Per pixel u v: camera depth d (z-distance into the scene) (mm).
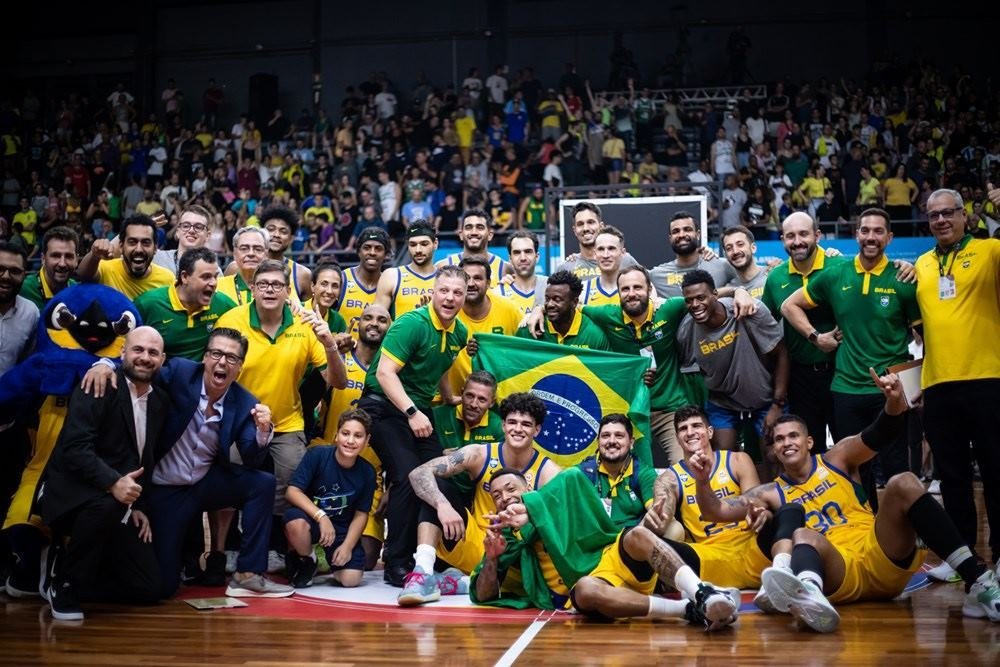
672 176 15719
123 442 4758
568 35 21031
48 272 5457
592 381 5805
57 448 4648
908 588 4922
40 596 4930
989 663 3521
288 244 6609
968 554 4270
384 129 18328
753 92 18734
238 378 5410
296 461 5520
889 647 3770
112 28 22406
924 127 16312
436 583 4902
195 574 5434
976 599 4188
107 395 4703
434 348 5477
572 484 4637
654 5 20750
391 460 5336
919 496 4336
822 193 15141
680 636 4023
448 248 15172
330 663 3668
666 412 5965
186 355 5469
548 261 9953
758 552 4730
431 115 18156
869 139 16469
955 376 4992
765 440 5750
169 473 4965
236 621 4418
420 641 4008
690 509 4988
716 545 4875
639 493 5293
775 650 3758
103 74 22484
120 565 4766
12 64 22750
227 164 17609
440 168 16703
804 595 3975
